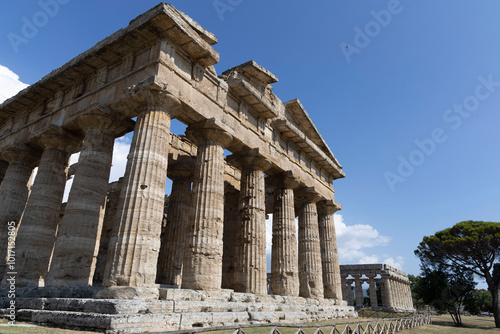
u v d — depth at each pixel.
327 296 26.61
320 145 28.59
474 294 40.12
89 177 15.55
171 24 14.86
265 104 20.72
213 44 17.41
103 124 16.25
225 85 18.91
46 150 18.36
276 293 20.97
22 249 16.30
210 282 14.73
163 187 13.93
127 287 11.14
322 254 27.95
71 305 10.83
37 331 8.89
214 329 6.96
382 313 39.75
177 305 11.34
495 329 31.73
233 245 27.50
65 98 19.16
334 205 28.86
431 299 40.59
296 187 25.45
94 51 16.56
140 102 14.86
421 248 42.91
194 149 25.48
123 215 12.70
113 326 8.73
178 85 15.59
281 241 22.00
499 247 34.69
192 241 15.41
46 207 17.38
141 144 13.84
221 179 17.14
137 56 16.22
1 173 22.58
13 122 22.36
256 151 19.75
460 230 38.97
